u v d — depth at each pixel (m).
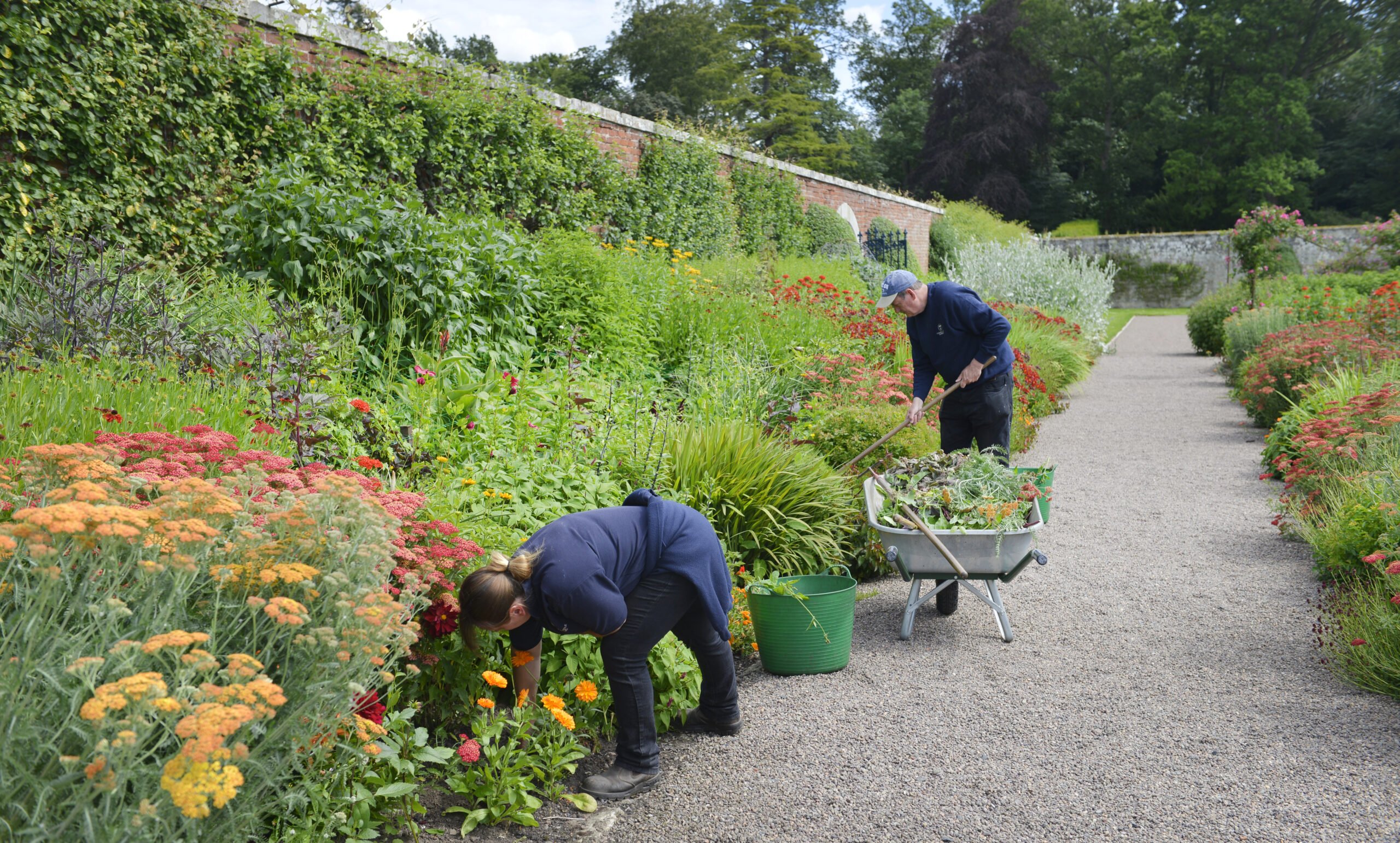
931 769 3.10
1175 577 5.12
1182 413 10.84
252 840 2.24
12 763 1.66
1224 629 4.31
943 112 47.41
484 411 4.89
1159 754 3.14
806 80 46.69
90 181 6.18
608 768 3.14
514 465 4.28
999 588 5.09
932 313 5.25
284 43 7.56
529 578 2.71
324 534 2.29
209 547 2.13
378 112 8.30
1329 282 15.85
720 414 6.47
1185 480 7.48
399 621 2.32
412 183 8.52
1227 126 43.97
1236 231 16.89
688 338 8.33
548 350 7.14
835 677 3.98
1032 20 46.28
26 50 5.78
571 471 4.36
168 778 1.57
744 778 3.08
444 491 3.76
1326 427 5.68
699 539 3.03
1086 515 6.54
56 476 2.32
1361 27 43.41
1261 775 2.96
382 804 2.66
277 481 2.80
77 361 4.12
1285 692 3.60
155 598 1.96
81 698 1.78
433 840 2.64
